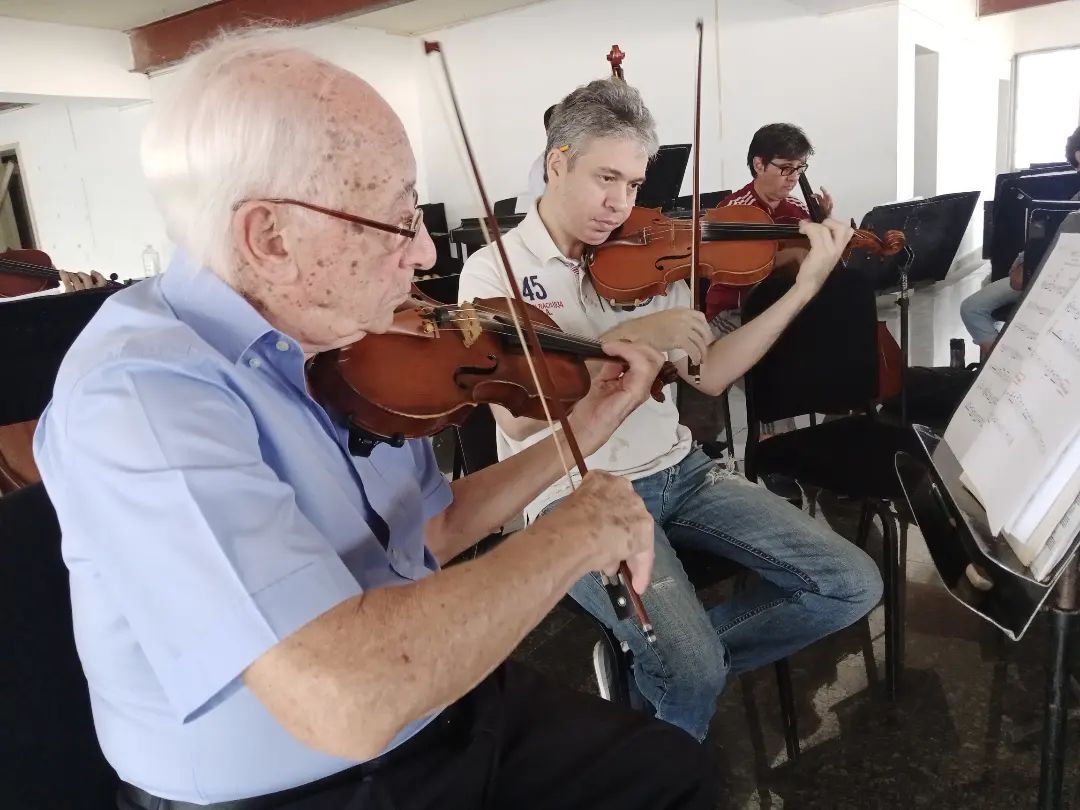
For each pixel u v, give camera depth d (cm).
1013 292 324
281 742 79
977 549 92
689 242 178
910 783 151
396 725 65
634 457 154
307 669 64
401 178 78
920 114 647
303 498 81
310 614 65
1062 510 81
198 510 65
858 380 207
